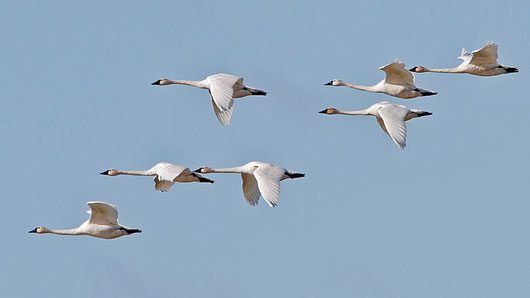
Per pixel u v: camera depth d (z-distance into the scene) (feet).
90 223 179.93
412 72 193.77
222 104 178.40
